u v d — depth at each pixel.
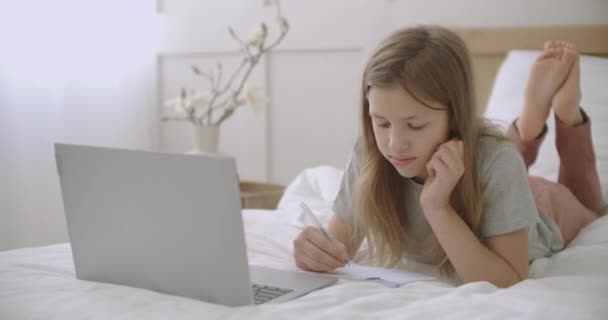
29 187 2.17
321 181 1.89
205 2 2.64
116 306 0.87
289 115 2.57
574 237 1.46
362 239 1.32
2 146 2.07
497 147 1.15
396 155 1.05
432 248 1.21
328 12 2.44
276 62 2.57
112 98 2.49
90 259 1.01
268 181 2.64
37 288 0.96
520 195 1.12
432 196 1.08
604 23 2.06
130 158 0.91
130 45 2.57
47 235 2.24
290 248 1.34
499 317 0.80
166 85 2.77
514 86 1.99
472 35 2.21
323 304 0.88
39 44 2.18
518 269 1.10
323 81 2.49
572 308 0.83
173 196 0.89
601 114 1.83
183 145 2.76
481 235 1.15
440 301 0.88
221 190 0.85
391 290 0.97
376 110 1.05
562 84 1.57
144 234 0.94
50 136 2.23
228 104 2.28
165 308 0.86
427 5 2.28
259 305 0.87
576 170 1.61
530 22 2.15
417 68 1.03
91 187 0.96
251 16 2.57
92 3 2.38
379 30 2.36
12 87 2.10
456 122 1.09
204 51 2.66
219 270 0.89
